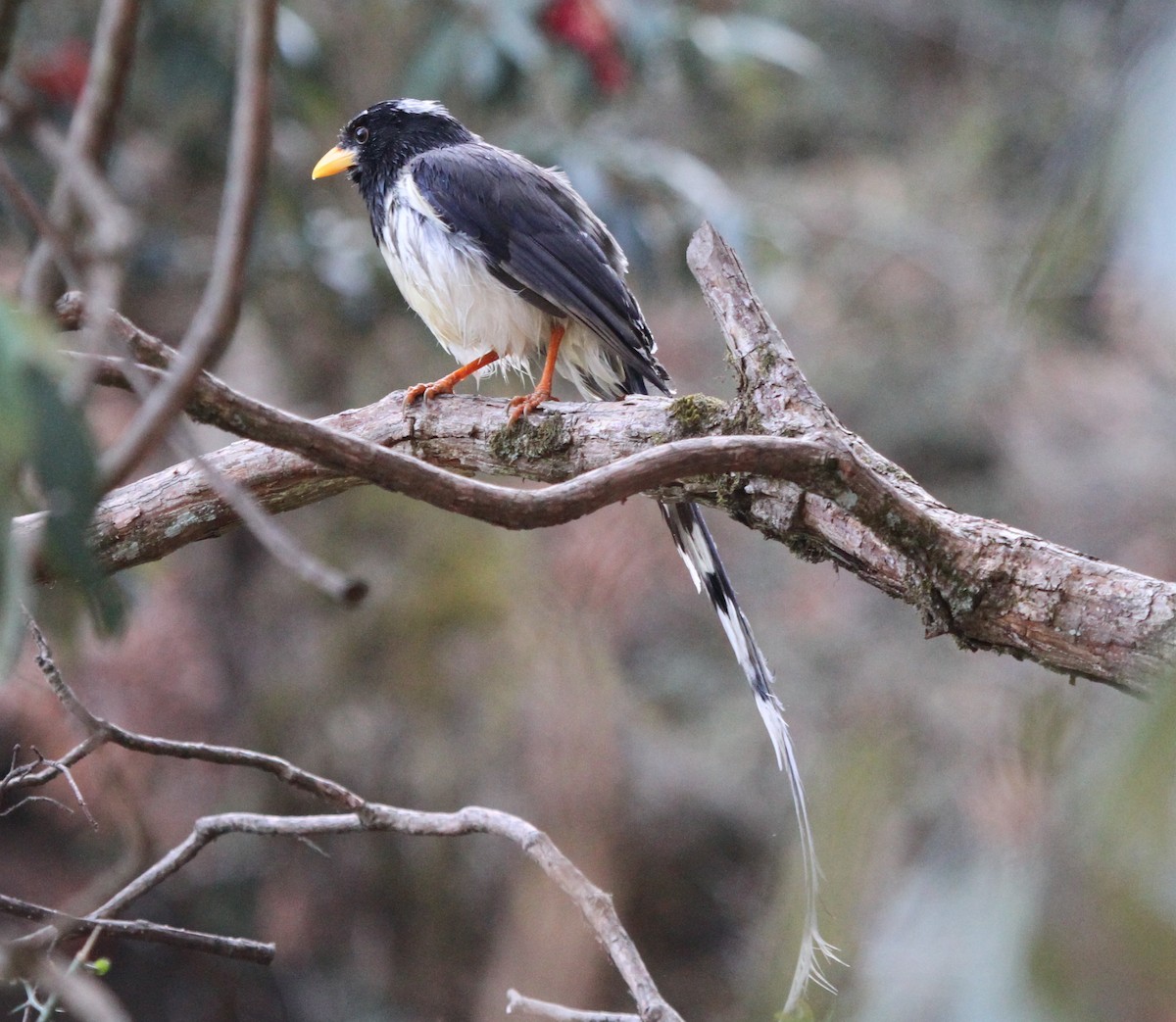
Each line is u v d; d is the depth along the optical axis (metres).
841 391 18.34
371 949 15.50
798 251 13.26
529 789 15.21
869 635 16.70
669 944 15.29
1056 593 4.51
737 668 17.03
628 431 5.54
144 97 11.43
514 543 15.84
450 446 5.99
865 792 2.61
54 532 2.83
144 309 12.74
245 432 3.54
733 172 19.31
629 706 16.06
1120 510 16.50
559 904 14.77
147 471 12.45
